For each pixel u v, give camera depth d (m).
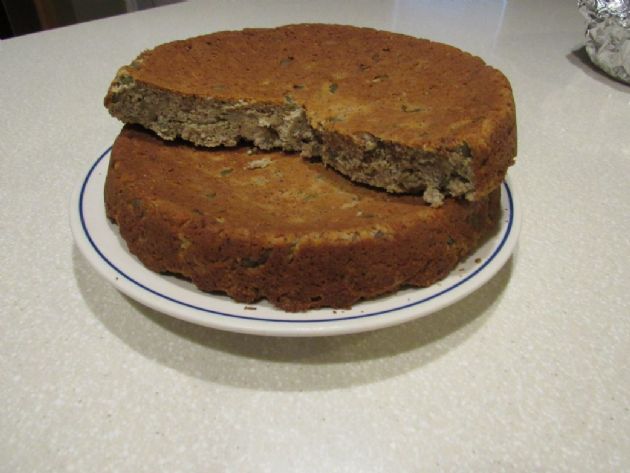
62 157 0.43
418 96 0.33
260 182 0.31
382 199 0.29
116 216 0.29
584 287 0.31
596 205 0.39
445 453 0.22
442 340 0.28
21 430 0.23
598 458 0.22
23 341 0.27
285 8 0.74
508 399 0.25
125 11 0.93
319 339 0.28
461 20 0.72
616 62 0.55
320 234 0.25
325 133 0.31
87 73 0.57
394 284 0.26
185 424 0.23
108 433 0.23
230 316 0.25
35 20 0.87
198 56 0.37
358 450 0.22
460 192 0.28
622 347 0.27
